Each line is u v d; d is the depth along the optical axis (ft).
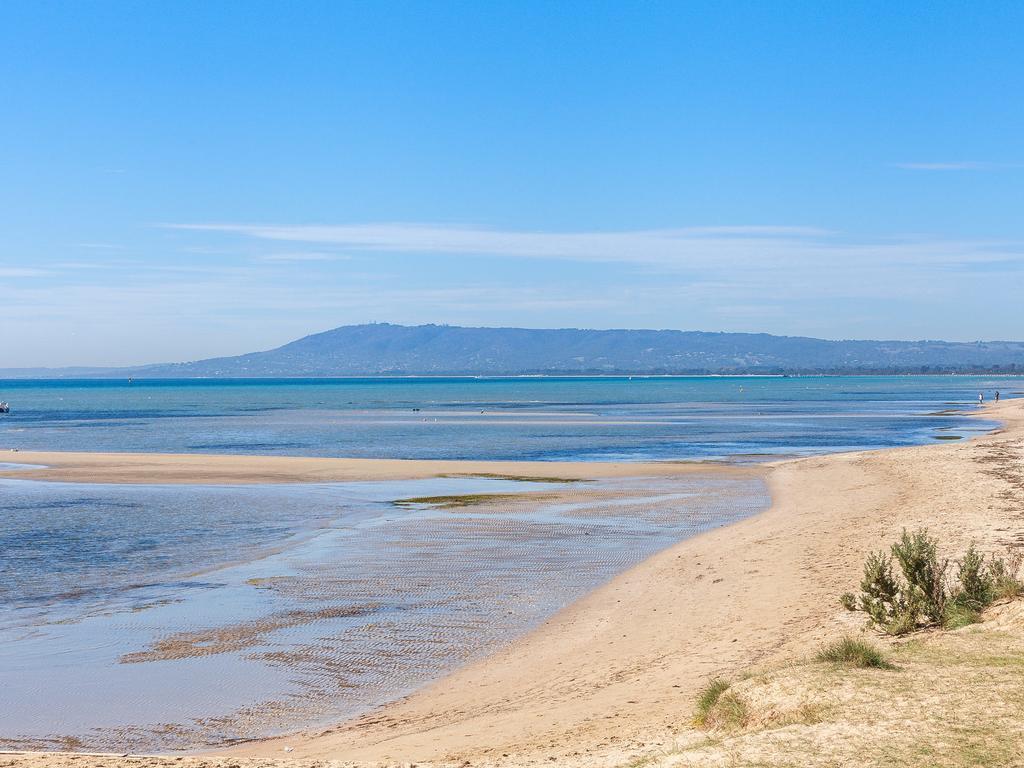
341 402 595.88
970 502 99.04
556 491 133.28
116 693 49.16
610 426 310.04
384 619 63.31
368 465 169.68
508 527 101.55
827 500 113.70
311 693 49.03
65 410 489.67
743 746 30.60
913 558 50.44
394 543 92.27
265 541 94.43
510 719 42.19
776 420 342.23
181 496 131.23
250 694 48.91
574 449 213.66
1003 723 29.71
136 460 180.86
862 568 68.23
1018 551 67.92
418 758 36.52
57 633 60.44
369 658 54.80
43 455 192.03
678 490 133.08
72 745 42.29
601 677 48.62
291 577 76.89
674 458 188.44
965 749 27.76
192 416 411.54
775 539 85.30
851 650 39.78
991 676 35.14
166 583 75.05
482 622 62.34
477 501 123.34
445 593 70.64
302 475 156.04
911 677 36.11
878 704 33.01
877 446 218.38
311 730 43.70
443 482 146.10
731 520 104.88
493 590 71.46
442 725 42.68
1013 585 50.55
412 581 74.90
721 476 149.89
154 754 40.81
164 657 55.26
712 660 48.88
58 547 91.45
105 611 66.03
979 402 499.10
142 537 97.19
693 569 75.51
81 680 51.26
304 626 61.72
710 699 38.11
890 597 50.93
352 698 48.29
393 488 139.03
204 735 43.34
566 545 90.22
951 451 162.20
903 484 121.90
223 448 224.53
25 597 70.49
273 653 55.88
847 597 53.72
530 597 69.10
